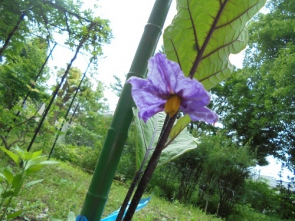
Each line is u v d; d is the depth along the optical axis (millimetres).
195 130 8211
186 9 619
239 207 7445
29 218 2227
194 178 7559
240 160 7156
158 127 710
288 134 11773
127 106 765
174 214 4352
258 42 11742
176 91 482
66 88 8758
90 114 11734
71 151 8602
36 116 5469
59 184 3846
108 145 746
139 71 781
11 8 3928
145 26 826
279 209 10148
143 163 627
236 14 605
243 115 12492
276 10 11422
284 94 9219
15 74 6367
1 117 4914
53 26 4770
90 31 4816
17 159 1364
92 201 723
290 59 9055
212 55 627
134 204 518
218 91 14359
